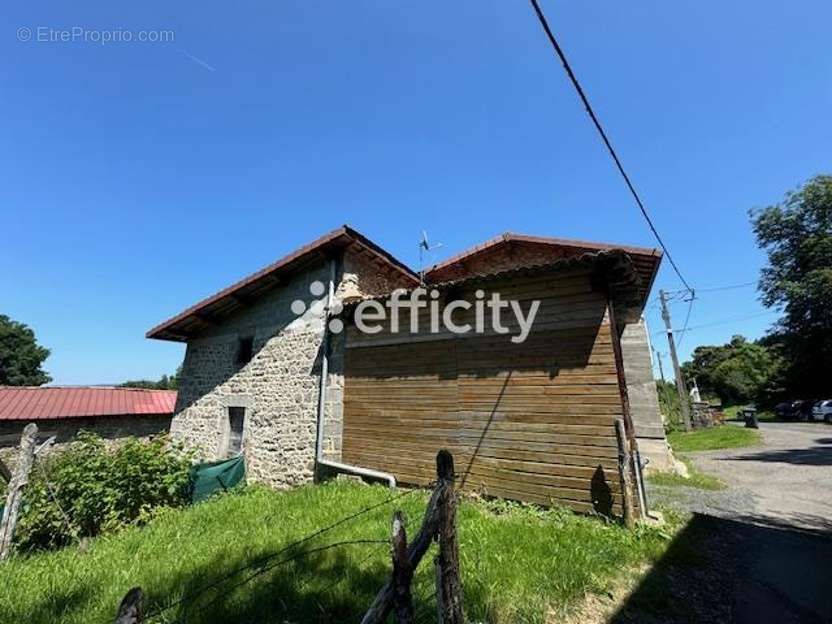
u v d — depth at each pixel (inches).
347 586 130.6
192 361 458.0
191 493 286.0
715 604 131.4
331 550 156.9
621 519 188.5
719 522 223.9
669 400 1268.5
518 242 418.0
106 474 250.1
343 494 242.8
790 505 265.3
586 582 134.0
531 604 119.4
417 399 274.4
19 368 1311.5
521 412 229.1
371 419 295.7
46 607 127.0
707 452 574.9
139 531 208.7
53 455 337.7
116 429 628.7
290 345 363.9
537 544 157.4
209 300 397.7
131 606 51.0
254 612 119.5
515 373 235.8
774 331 1056.8
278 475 337.7
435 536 78.3
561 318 225.6
